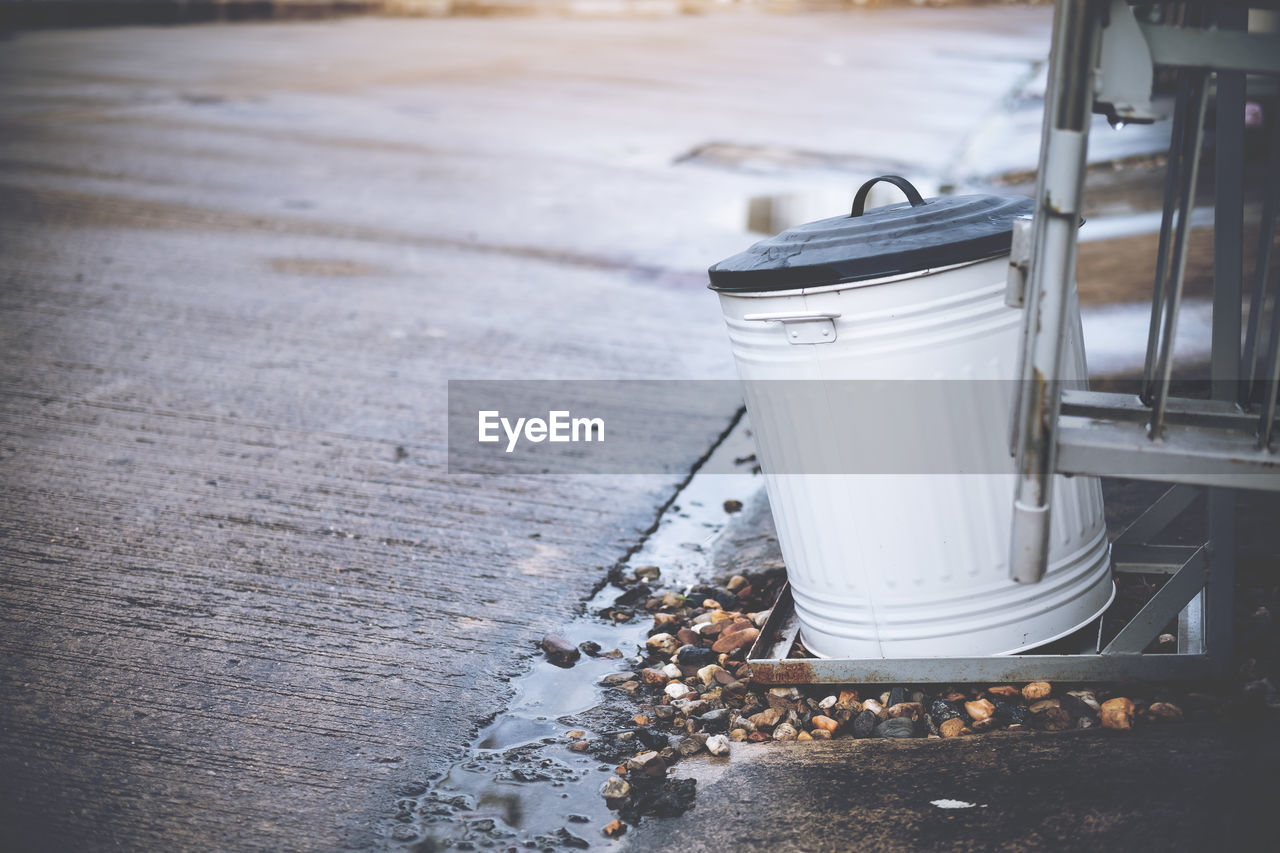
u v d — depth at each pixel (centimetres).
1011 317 257
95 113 912
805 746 263
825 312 255
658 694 281
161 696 276
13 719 270
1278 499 316
